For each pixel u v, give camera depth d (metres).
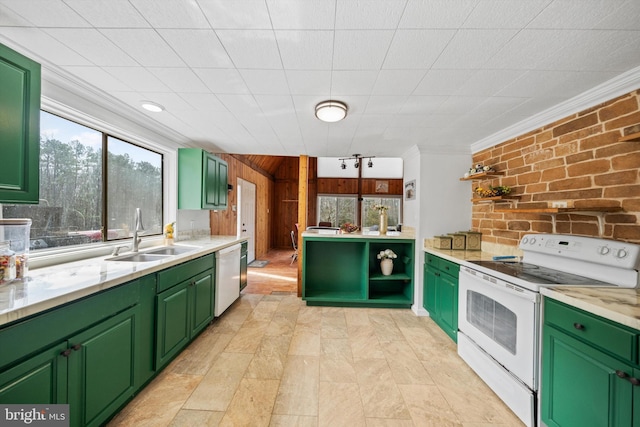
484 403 1.66
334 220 8.61
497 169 2.72
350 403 1.63
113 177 2.38
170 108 2.18
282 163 8.67
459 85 1.72
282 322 2.82
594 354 1.14
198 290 2.37
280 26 1.20
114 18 1.17
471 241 2.87
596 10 1.06
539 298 1.44
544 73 1.55
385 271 3.33
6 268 1.28
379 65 1.51
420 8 1.08
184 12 1.13
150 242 2.71
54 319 1.11
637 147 1.50
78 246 2.00
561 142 1.99
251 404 1.61
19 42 1.34
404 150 3.49
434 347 2.34
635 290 1.35
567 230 1.92
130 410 1.54
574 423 1.22
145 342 1.68
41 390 1.06
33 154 1.29
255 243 6.52
